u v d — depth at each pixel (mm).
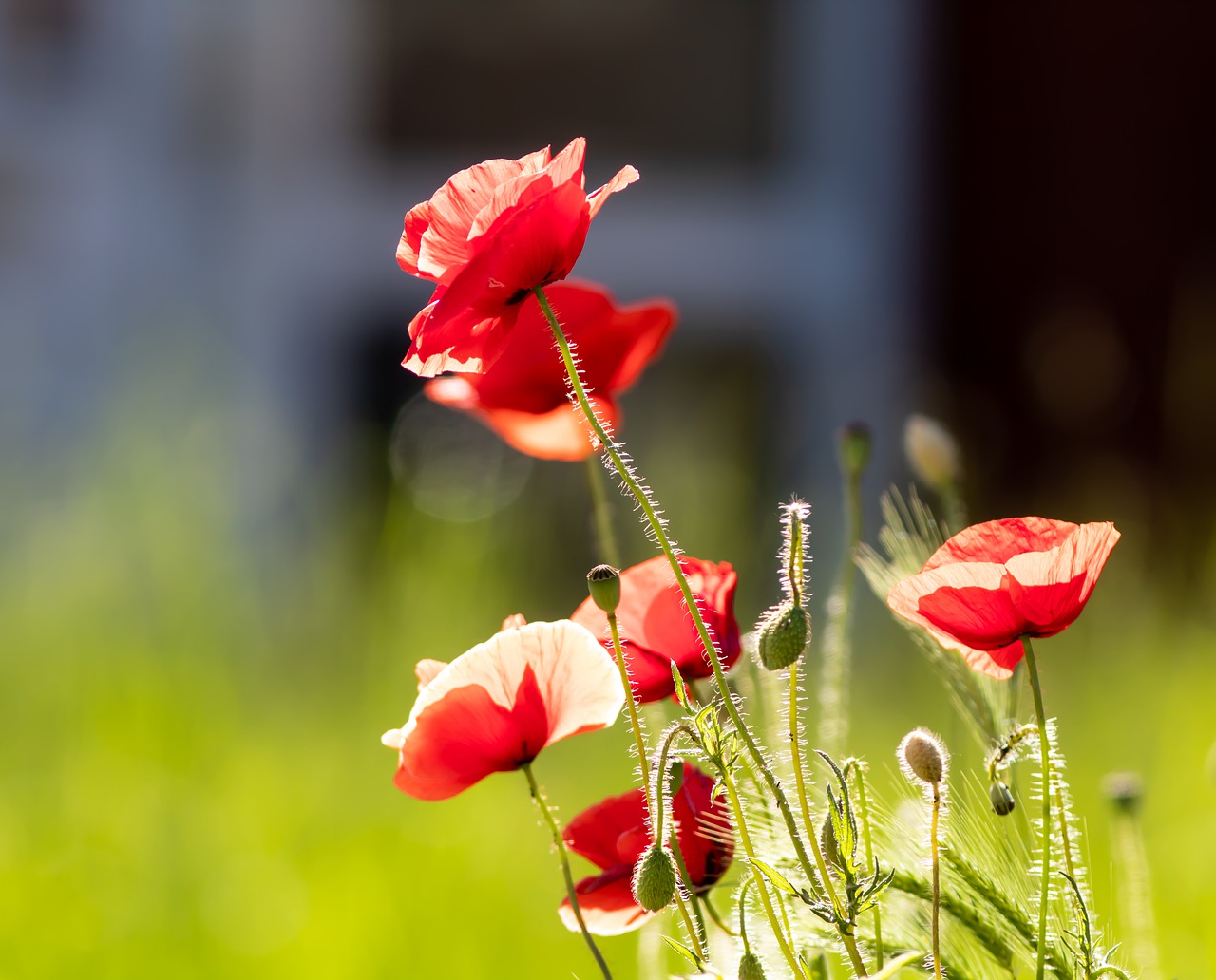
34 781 3434
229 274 6281
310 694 3891
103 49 6273
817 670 2697
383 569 4266
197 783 3418
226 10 6371
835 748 1697
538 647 1615
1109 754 3229
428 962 2783
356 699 3848
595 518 1841
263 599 4348
